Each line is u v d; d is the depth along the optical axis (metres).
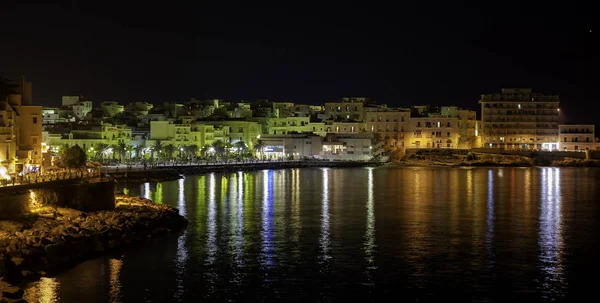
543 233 94.69
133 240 83.94
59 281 66.38
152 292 64.19
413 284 68.00
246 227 98.69
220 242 86.50
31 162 135.00
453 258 78.50
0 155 123.25
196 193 152.00
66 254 72.62
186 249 81.38
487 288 66.75
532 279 69.75
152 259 75.69
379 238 90.44
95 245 77.19
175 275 69.88
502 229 97.94
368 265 75.06
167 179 194.00
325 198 141.50
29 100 141.38
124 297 62.59
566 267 74.50
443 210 119.94
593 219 108.38
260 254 79.94
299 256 79.12
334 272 72.12
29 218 80.75
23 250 68.19
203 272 71.31
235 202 132.50
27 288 63.78
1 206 78.75
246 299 63.03
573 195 149.25
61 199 90.69
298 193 153.38
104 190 98.12
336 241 88.19
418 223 103.62
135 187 168.38
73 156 133.75
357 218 108.94
